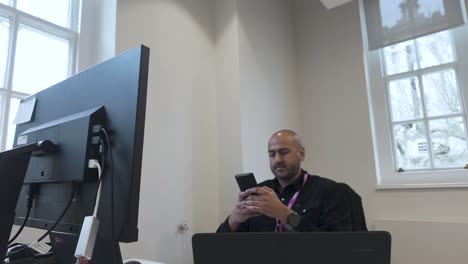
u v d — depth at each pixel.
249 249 0.58
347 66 2.65
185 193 2.00
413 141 2.35
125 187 0.63
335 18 2.77
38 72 1.70
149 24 1.95
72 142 0.71
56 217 0.74
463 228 1.92
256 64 2.42
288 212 1.43
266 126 2.41
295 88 2.85
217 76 2.36
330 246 0.56
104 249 0.74
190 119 2.11
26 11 1.69
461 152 2.17
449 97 2.26
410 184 2.25
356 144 2.52
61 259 0.83
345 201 1.65
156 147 1.87
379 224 2.20
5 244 0.63
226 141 2.24
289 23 2.93
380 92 2.52
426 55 2.38
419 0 2.38
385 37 2.49
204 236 0.61
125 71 0.69
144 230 1.74
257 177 2.24
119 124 0.67
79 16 1.87
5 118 1.53
